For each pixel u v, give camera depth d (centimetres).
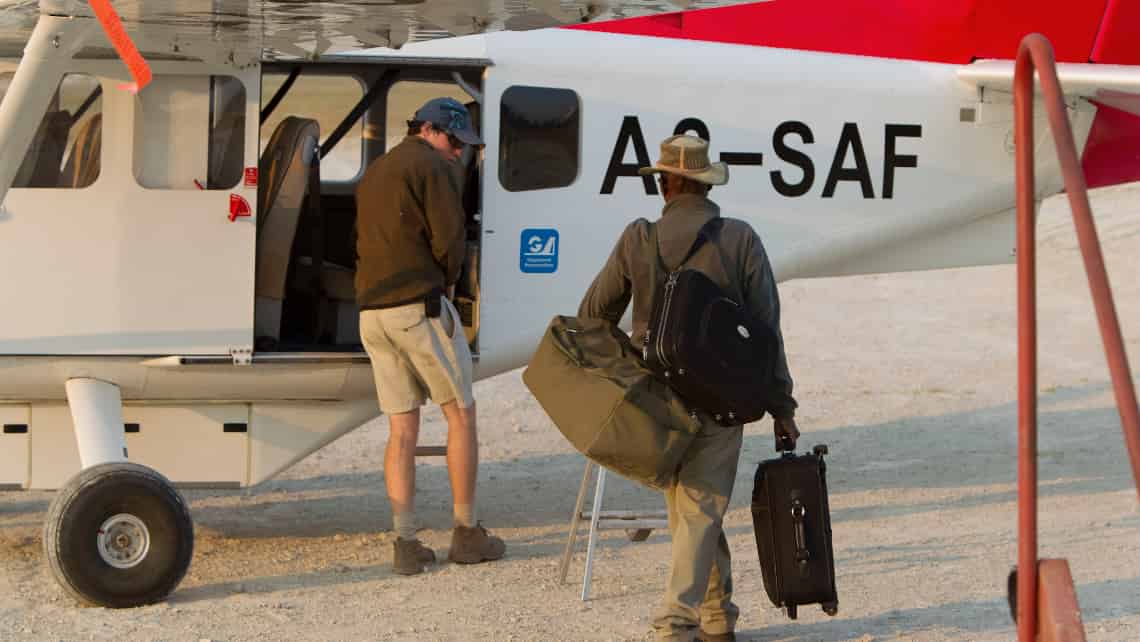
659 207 2564
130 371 2283
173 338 2280
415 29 1950
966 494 2852
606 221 2544
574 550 2403
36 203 2230
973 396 4053
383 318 2186
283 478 3042
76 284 2247
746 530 2569
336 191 2681
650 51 2580
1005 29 2823
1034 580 768
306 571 2259
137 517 2036
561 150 2519
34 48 1797
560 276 2525
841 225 2695
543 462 3225
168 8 1786
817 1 2703
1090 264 682
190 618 1978
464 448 2269
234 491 2902
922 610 2008
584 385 1720
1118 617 1948
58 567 1994
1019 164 763
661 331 1667
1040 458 3206
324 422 2439
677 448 1700
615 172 2544
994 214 2819
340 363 2344
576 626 1939
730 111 2612
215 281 2284
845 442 3434
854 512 2697
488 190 2486
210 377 2319
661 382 1714
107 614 1998
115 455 2134
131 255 2259
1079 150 2920
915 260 2816
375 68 2469
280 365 2325
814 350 4850
